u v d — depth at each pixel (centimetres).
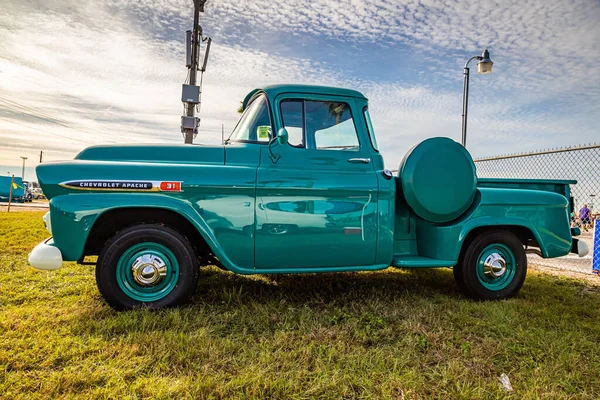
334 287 405
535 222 388
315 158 344
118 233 300
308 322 294
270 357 232
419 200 357
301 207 329
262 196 321
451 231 367
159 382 201
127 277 303
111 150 321
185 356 227
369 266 352
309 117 353
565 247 398
